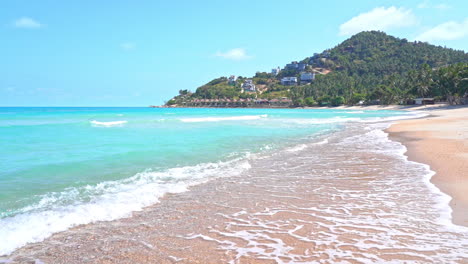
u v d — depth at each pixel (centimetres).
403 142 1631
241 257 420
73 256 429
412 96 11406
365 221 543
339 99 14712
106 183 820
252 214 593
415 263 391
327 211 603
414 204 628
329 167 1040
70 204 646
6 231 503
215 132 2277
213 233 505
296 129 2616
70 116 5231
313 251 432
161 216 586
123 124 3136
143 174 930
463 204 614
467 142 1468
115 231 516
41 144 1540
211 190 766
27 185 786
